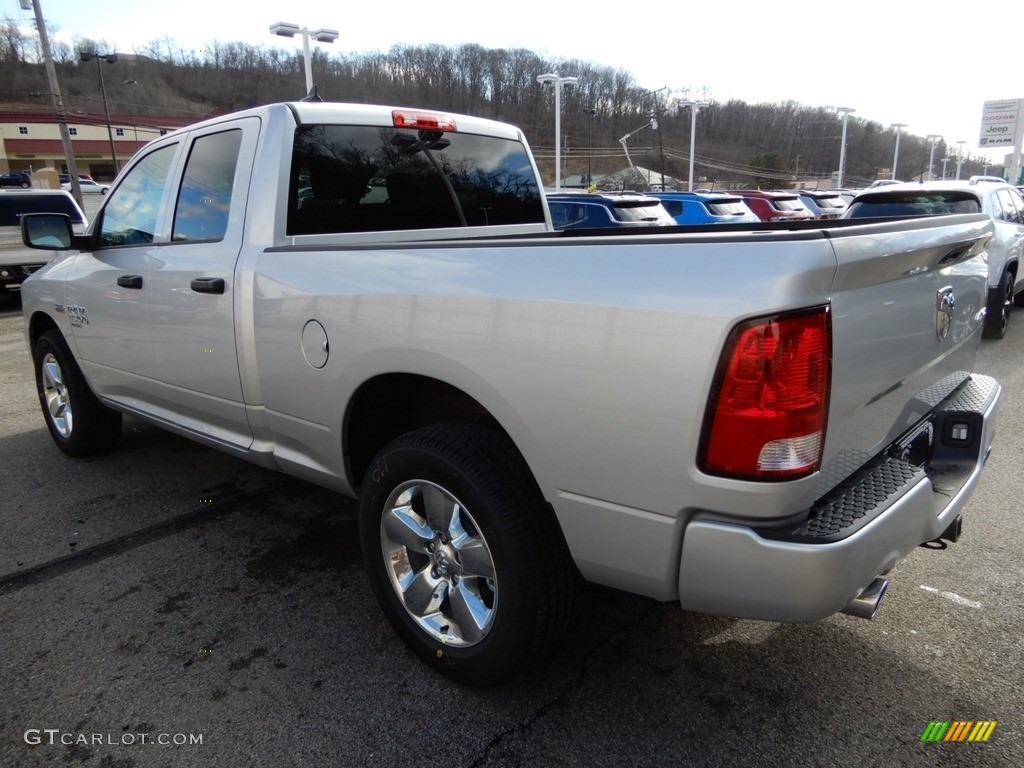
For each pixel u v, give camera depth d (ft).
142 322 11.63
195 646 8.93
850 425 6.43
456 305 7.17
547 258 6.65
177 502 13.25
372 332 7.98
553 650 7.54
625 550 6.43
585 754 7.08
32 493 13.70
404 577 8.42
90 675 8.40
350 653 8.75
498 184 13.07
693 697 7.86
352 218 10.66
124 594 10.16
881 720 7.44
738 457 5.61
